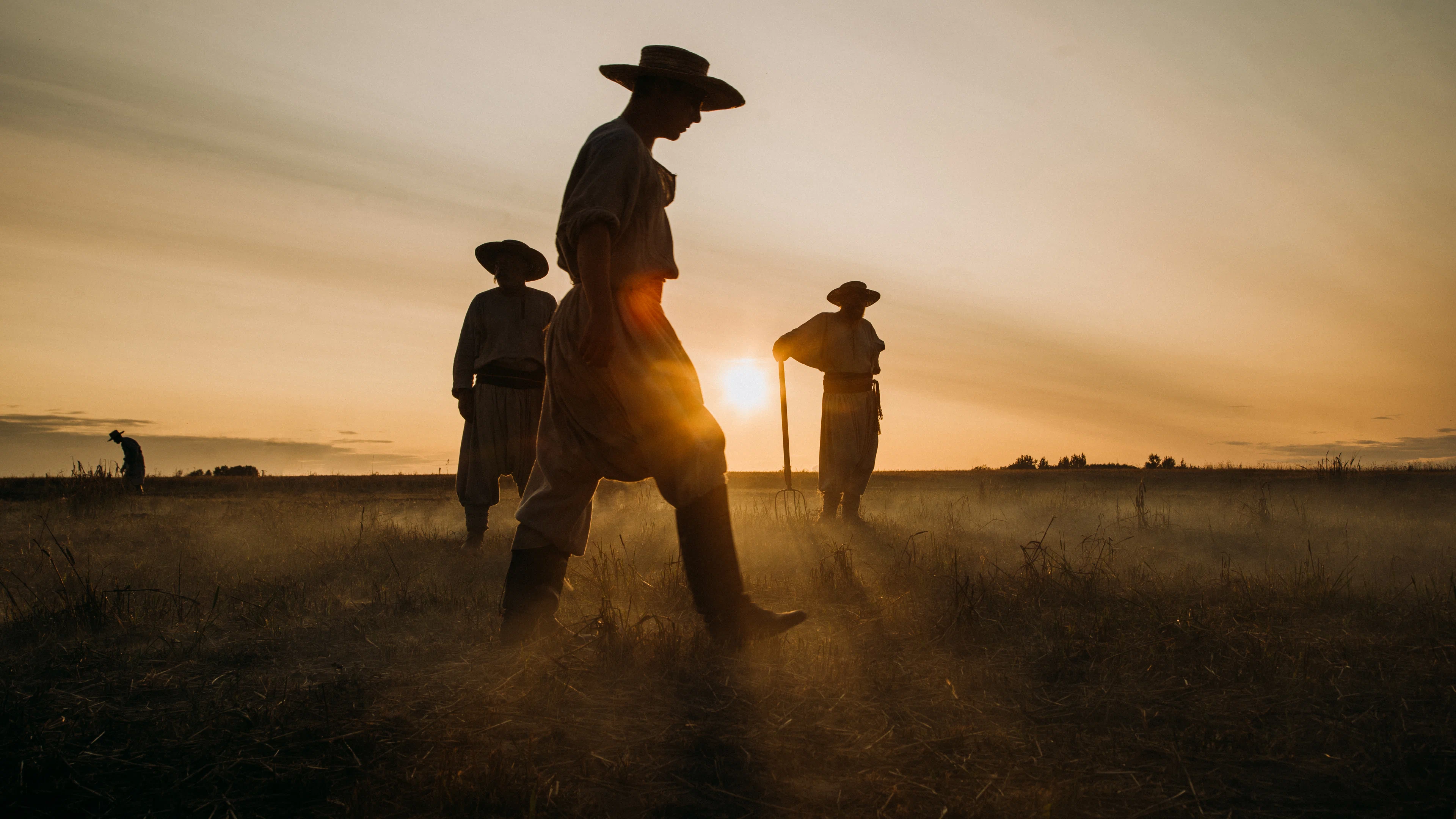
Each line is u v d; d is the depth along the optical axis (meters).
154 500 11.89
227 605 4.20
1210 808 2.00
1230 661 3.12
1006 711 2.66
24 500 11.73
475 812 1.96
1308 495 9.79
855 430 9.27
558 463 3.59
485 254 7.62
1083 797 2.05
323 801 2.03
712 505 3.43
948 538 7.00
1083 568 4.95
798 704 2.72
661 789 2.10
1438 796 2.04
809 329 9.45
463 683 2.93
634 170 3.39
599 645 3.23
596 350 3.25
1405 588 4.36
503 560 6.09
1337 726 2.46
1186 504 9.65
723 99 3.82
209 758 2.26
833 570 4.88
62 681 2.96
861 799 2.05
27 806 1.99
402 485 17.20
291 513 9.32
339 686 2.86
